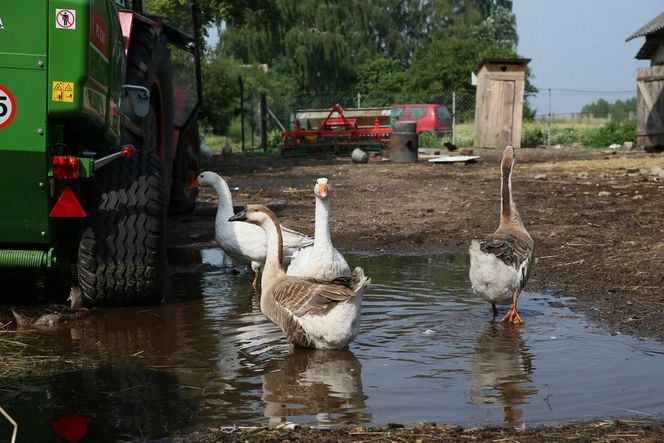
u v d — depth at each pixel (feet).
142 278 23.07
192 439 13.70
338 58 223.10
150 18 35.40
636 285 25.44
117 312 23.30
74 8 20.18
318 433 13.85
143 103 25.71
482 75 102.94
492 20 242.58
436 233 36.78
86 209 22.88
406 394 16.21
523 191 51.60
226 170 72.69
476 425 14.38
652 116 89.04
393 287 26.45
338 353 19.25
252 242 26.32
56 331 21.20
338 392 16.37
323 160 87.66
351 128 96.27
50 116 20.51
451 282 27.17
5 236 21.42
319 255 22.45
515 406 15.40
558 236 34.30
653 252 29.89
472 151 90.63
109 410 15.29
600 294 24.70
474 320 22.20
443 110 127.24
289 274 23.30
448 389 16.49
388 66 220.23
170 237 36.81
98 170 23.26
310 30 220.84
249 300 24.99
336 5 231.71
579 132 120.16
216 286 26.99
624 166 67.41
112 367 18.11
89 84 20.90
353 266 30.09
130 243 22.85
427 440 13.50
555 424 14.37
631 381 16.83
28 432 14.12
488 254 21.45
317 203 22.65
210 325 21.89
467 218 40.52
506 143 103.45
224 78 134.00
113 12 23.30
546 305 23.70
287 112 148.15
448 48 204.23
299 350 19.56
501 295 21.81
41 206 21.15
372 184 58.54
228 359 18.79
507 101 103.09
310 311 19.21
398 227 38.34
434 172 68.59
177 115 42.29
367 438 13.61
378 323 22.00
